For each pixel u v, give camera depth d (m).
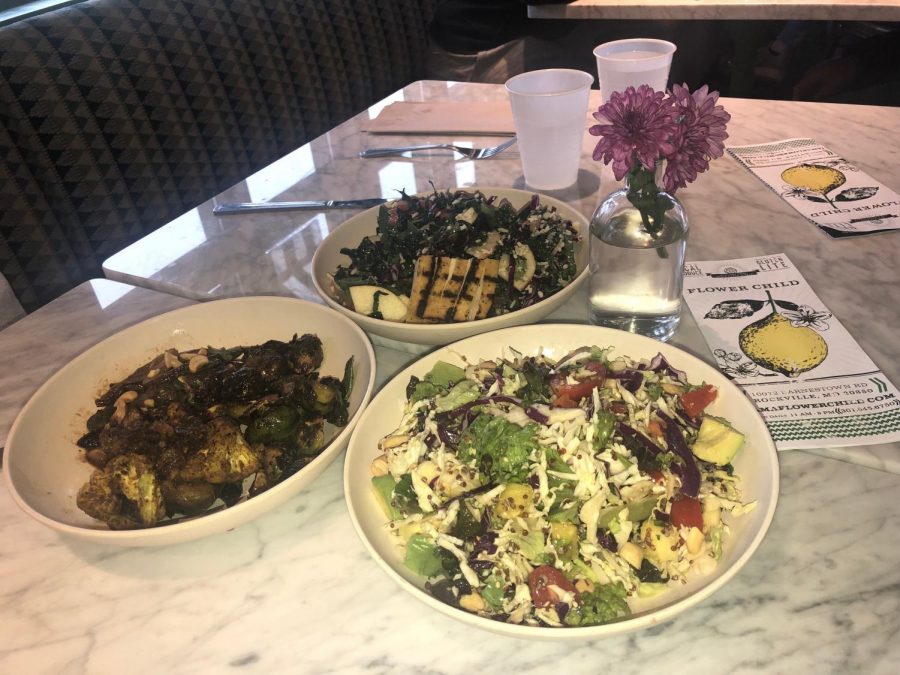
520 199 1.21
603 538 0.67
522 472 0.70
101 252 1.97
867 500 0.74
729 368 0.92
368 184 1.51
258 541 0.78
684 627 0.64
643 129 0.75
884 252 1.12
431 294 0.98
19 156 1.76
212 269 1.27
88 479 0.85
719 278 1.10
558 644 0.64
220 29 2.18
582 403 0.77
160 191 2.07
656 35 2.95
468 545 0.67
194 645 0.67
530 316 0.94
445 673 0.63
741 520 0.67
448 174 1.51
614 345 0.87
